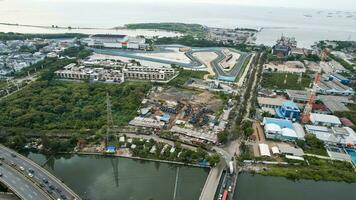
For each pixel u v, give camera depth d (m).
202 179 194.00
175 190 182.00
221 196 170.38
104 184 186.00
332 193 184.75
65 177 192.25
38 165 192.62
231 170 193.50
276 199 177.12
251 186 188.50
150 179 192.75
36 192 166.00
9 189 170.00
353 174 199.12
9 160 196.50
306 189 187.88
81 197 171.12
